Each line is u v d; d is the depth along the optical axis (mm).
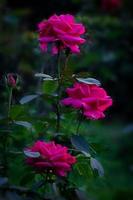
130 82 8031
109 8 6707
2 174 3025
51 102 3062
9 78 2797
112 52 6602
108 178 4117
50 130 3281
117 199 5035
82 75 2781
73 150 2811
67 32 2723
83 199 3846
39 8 6539
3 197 3502
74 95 2672
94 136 3713
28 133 3270
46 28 2717
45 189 3020
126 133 6598
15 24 5668
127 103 8125
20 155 3004
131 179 5629
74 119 3037
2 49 5219
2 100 4082
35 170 2717
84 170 2846
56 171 2596
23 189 3059
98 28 5871
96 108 2664
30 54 5109
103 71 6207
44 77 3006
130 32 6824
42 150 2596
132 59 7633
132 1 7254
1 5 5832
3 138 2908
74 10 6562
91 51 5656
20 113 2816
